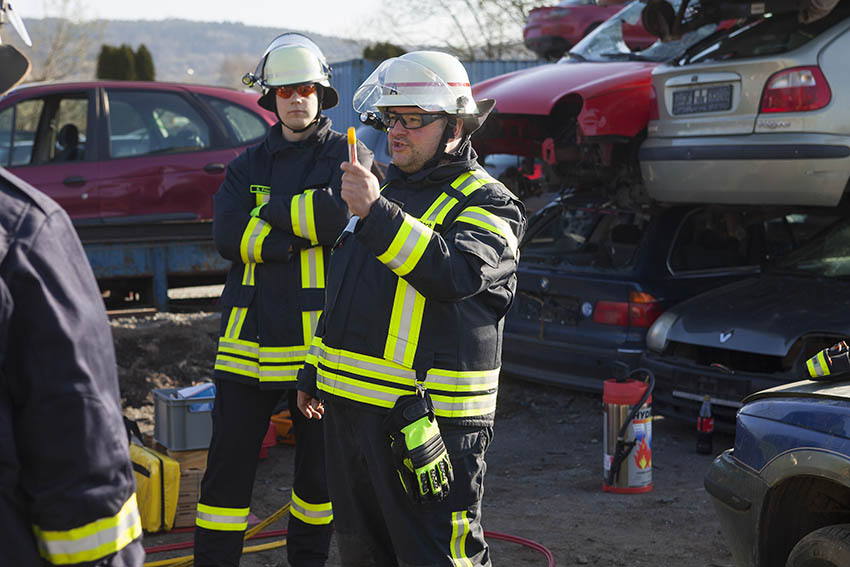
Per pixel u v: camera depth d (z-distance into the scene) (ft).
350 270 9.61
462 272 8.79
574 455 20.15
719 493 11.60
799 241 22.86
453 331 9.29
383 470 9.29
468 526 9.40
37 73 129.49
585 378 22.29
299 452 12.94
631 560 14.53
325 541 13.17
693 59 22.48
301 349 12.41
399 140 9.61
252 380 12.38
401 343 9.22
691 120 21.81
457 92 9.46
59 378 5.60
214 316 26.32
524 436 21.57
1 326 5.49
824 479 10.58
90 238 27.02
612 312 21.80
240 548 12.58
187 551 14.80
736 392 19.03
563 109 24.93
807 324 18.83
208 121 29.12
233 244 12.42
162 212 28.30
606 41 29.27
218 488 12.46
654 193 23.02
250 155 13.05
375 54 80.48
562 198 25.90
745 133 20.76
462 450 9.37
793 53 20.15
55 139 28.19
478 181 9.53
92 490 5.67
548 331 22.89
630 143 23.85
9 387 5.61
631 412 17.42
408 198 9.65
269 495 17.78
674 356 20.54
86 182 27.53
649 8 23.98
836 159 19.89
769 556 11.12
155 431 17.13
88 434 5.66
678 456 19.71
